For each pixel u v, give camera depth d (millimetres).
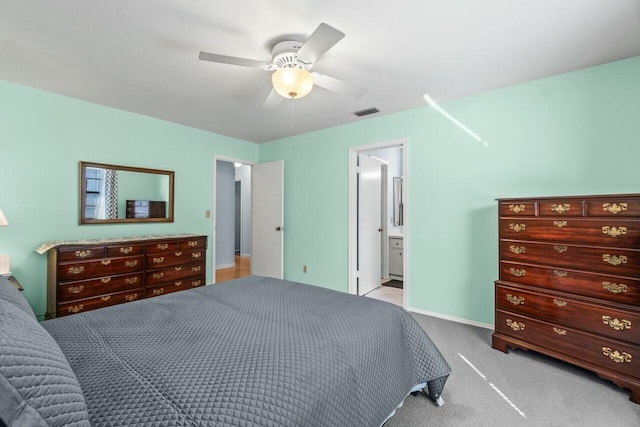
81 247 2656
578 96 2408
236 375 939
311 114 3486
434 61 2260
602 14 1710
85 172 3100
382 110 3348
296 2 1623
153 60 2250
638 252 1779
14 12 1694
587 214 1976
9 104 2670
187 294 1878
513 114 2699
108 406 784
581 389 1861
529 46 2051
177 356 1065
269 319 1468
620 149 2250
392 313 1628
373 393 1235
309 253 4297
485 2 1620
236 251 7969
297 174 4434
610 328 1851
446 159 3084
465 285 2986
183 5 1647
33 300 2803
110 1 1610
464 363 2188
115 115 3309
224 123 3846
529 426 1548
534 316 2189
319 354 1114
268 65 2014
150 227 3629
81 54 2168
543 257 2168
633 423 1565
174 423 737
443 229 3113
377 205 4500
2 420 509
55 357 701
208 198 4219
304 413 884
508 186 2730
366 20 1775
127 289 2928
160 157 3701
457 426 1544
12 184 2701
